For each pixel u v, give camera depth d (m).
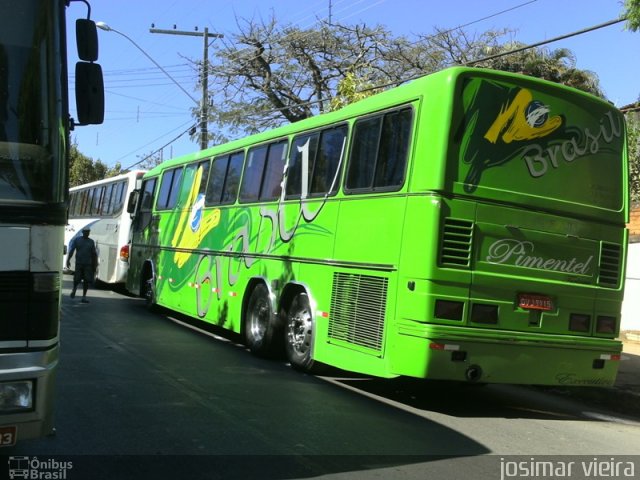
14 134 3.90
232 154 11.37
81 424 5.80
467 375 6.50
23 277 3.75
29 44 4.05
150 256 14.76
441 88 6.71
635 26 8.39
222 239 11.18
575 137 7.33
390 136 7.30
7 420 3.63
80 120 4.49
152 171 15.61
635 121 16.27
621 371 10.03
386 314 6.88
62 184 4.01
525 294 6.87
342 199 7.94
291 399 7.16
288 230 9.11
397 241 6.86
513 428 6.71
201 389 7.35
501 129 6.86
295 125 9.44
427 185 6.59
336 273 7.87
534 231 6.95
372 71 26.36
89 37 4.54
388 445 5.66
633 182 15.61
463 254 6.59
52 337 3.87
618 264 7.53
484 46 24.98
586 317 7.24
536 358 6.86
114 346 9.88
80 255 15.66
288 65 28.98
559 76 21.55
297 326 8.85
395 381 8.78
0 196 3.75
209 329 12.68
